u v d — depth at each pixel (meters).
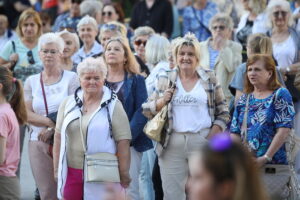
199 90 19.34
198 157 8.38
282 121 18.03
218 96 19.48
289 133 18.31
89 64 17.77
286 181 18.28
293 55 26.89
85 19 28.02
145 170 22.81
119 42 20.61
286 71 25.94
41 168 20.91
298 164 23.19
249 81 18.69
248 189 8.32
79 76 17.91
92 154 17.66
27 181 26.44
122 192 17.92
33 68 26.31
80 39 30.08
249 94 18.61
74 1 34.00
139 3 37.72
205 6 35.16
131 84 20.47
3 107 18.19
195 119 19.22
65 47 24.89
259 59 18.25
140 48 27.83
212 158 8.31
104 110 17.84
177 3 42.22
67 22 33.91
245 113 18.44
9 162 18.31
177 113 19.34
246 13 30.59
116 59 20.42
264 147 18.14
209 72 19.56
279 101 18.09
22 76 26.34
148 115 19.69
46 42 21.05
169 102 19.31
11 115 18.22
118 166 17.98
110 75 20.67
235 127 18.64
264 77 18.20
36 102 21.00
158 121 19.25
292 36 27.11
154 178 22.11
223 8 35.53
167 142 19.41
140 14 37.44
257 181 8.38
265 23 27.62
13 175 18.50
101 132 17.64
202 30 34.97
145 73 24.83
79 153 17.81
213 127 19.33
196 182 8.40
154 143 21.66
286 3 27.22
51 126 20.72
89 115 17.81
